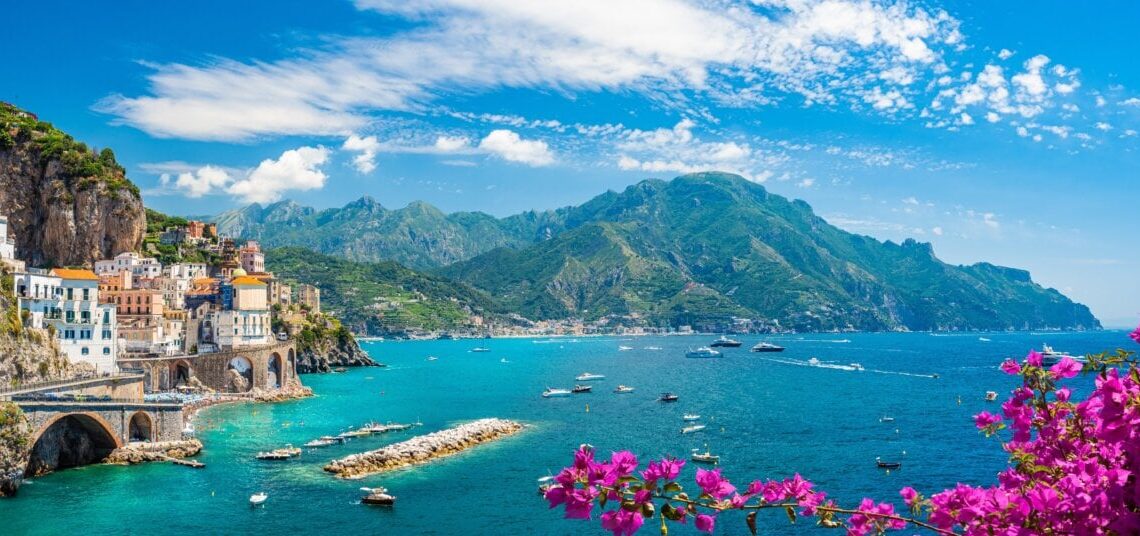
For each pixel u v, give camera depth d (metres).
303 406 198.12
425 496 104.69
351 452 132.38
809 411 191.88
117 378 143.38
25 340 142.25
